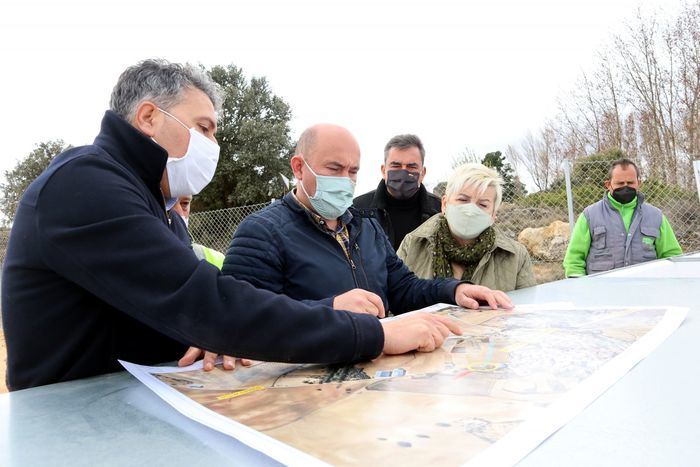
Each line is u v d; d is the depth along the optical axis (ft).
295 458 1.36
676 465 1.20
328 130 5.22
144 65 3.99
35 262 2.89
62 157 3.06
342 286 4.99
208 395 2.14
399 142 9.99
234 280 2.60
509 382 2.02
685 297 4.03
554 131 47.88
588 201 18.97
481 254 7.04
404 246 7.70
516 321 3.47
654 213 11.39
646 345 2.45
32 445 1.62
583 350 2.45
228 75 63.05
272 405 1.93
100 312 3.10
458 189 6.89
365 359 2.71
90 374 3.10
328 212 5.24
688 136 39.96
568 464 1.24
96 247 2.58
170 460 1.45
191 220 29.60
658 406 1.60
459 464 1.26
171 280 2.49
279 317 2.47
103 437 1.67
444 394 1.92
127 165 3.44
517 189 22.27
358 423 1.63
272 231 4.93
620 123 44.04
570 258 12.20
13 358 3.10
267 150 57.88
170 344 3.47
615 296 4.35
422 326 2.86
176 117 3.97
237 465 1.39
